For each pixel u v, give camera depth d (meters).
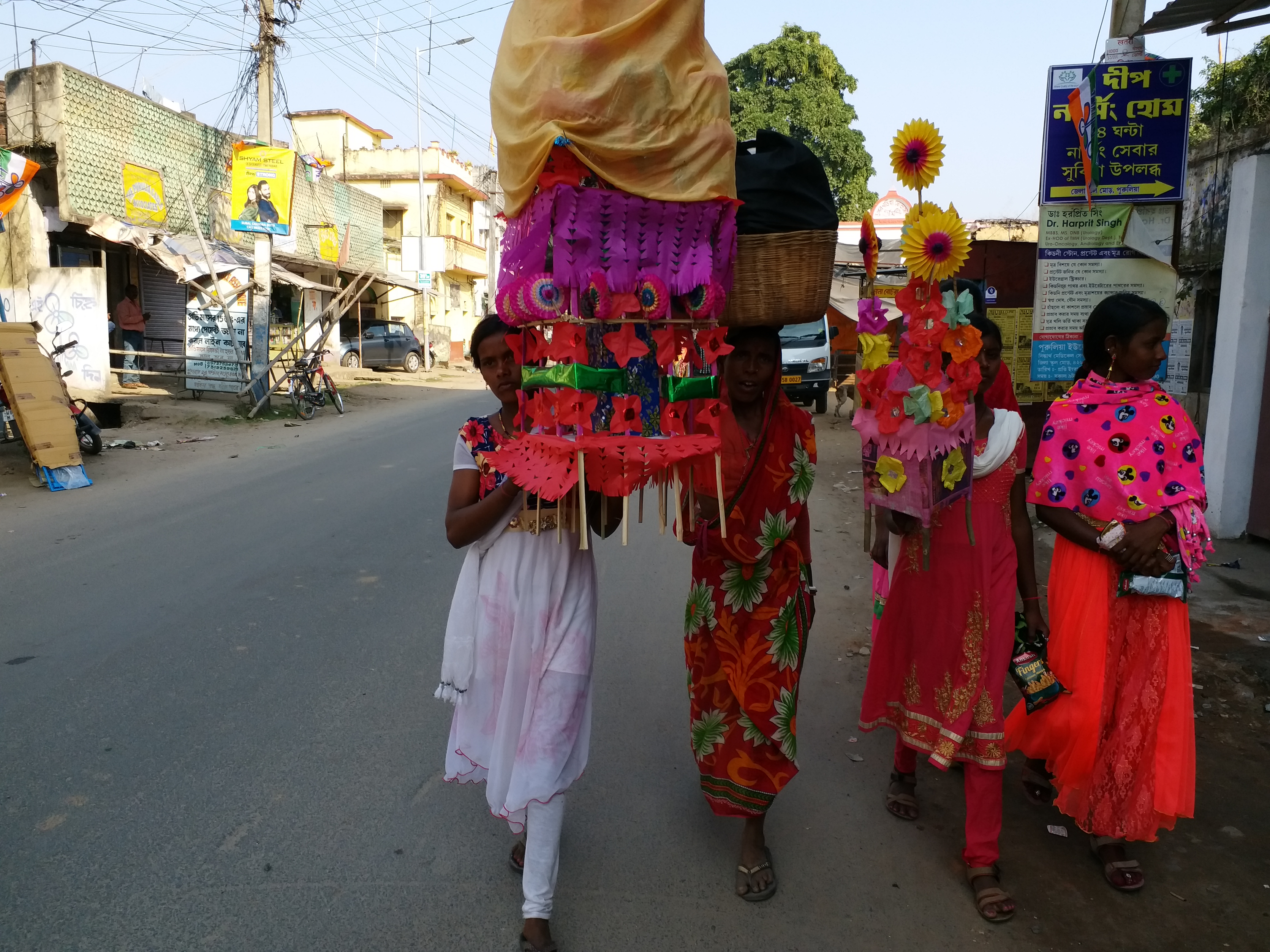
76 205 14.60
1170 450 2.52
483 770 2.45
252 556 5.88
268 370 14.04
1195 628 4.51
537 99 2.02
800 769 3.30
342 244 24.36
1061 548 2.71
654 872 2.66
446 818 2.89
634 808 3.02
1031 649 2.62
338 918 2.40
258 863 2.63
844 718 3.72
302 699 3.73
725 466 2.43
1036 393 8.28
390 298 28.06
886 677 2.84
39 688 3.79
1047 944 2.35
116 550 6.01
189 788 3.03
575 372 2.03
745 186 2.30
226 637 4.41
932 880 2.63
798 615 2.58
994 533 2.54
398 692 3.81
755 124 25.64
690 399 2.15
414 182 31.14
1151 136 6.29
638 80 2.01
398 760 3.25
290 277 16.28
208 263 14.07
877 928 2.41
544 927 2.26
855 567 6.00
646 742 3.48
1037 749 2.79
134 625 4.56
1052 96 6.40
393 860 2.67
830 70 26.45
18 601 4.92
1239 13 5.83
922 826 2.92
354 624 4.63
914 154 2.31
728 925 2.42
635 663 4.26
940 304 2.35
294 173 13.82
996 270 8.59
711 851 2.77
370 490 8.18
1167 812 2.50
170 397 14.76
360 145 33.38
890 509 2.60
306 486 8.37
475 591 2.41
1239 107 10.59
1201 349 11.37
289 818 2.87
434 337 29.69
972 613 2.54
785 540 2.55
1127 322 2.54
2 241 13.80
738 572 2.55
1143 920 2.44
